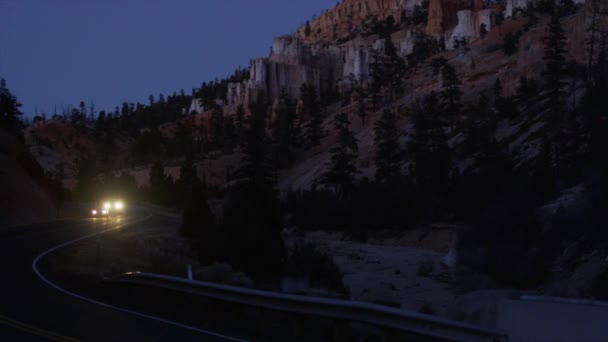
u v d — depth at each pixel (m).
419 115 102.62
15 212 45.59
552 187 41.06
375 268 44.16
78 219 53.84
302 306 11.05
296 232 73.81
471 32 194.88
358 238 67.50
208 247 27.78
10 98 60.47
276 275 26.50
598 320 8.27
